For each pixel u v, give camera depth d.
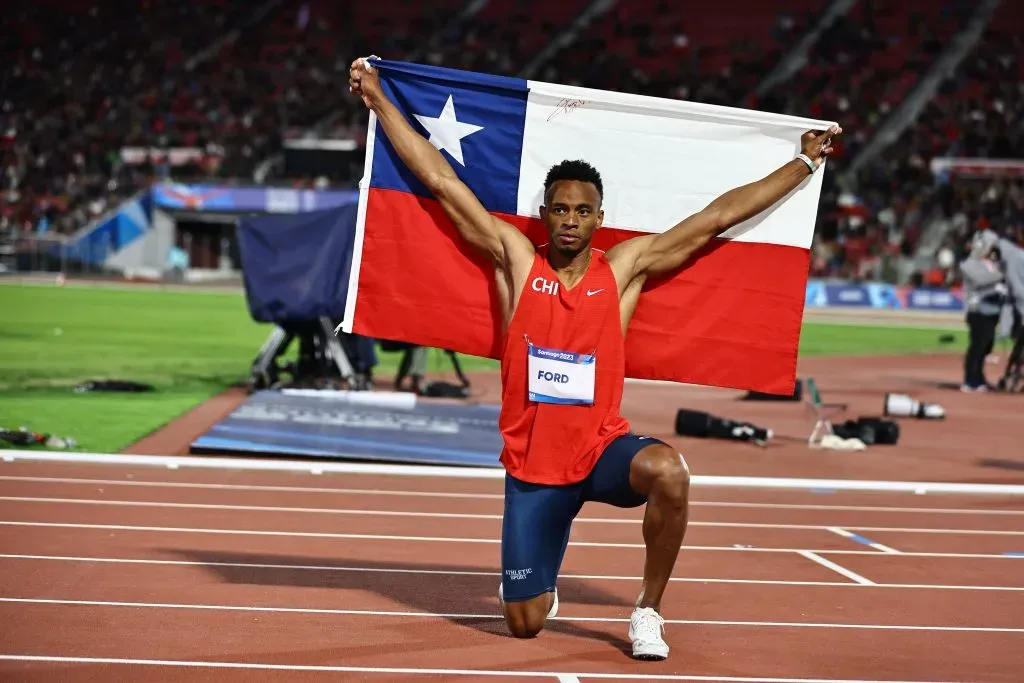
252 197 35.41
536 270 4.31
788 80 44.16
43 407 10.58
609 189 4.75
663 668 4.16
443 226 4.68
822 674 4.17
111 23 46.59
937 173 37.84
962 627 4.88
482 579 5.40
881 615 5.04
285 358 16.38
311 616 4.69
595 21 48.28
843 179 39.00
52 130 40.53
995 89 42.88
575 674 4.04
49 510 6.53
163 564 5.46
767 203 4.53
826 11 47.69
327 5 48.59
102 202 37.16
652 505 4.10
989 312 15.62
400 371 12.96
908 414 12.81
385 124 4.53
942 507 7.74
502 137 4.72
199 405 11.18
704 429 10.65
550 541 4.31
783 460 9.57
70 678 3.84
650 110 4.70
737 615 4.98
